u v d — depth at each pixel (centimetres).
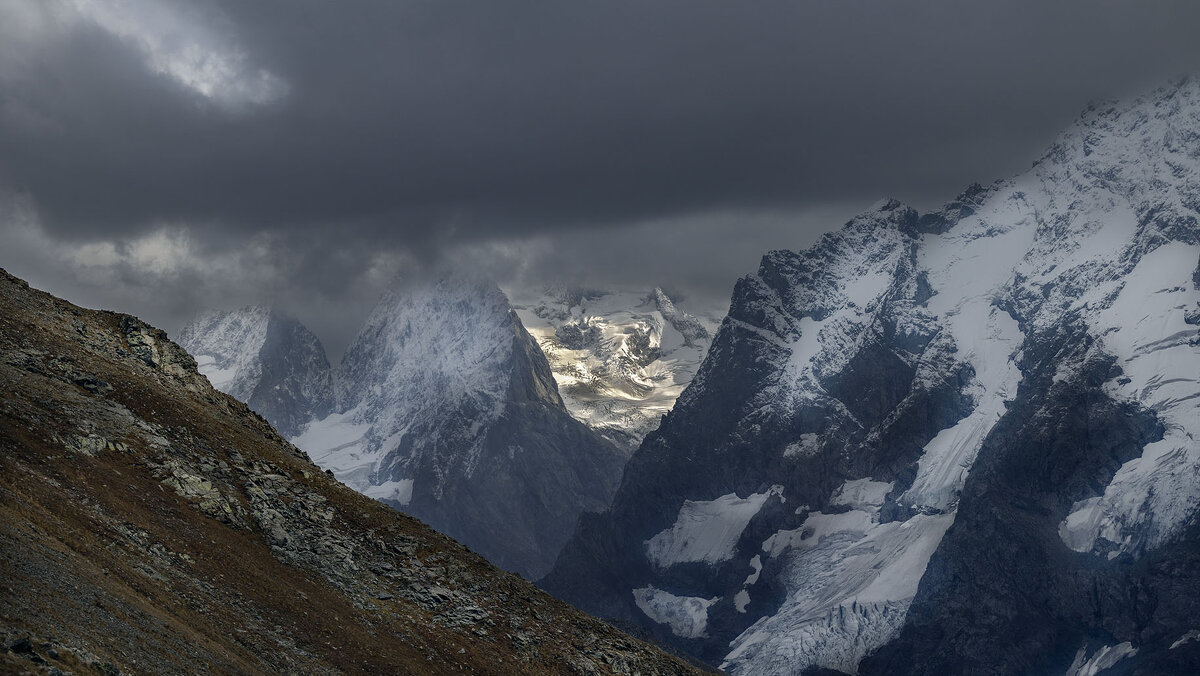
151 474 11319
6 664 6775
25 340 12331
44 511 9638
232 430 13350
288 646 10119
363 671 10475
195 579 10206
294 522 12244
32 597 7975
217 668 8638
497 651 12338
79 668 7306
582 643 13488
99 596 8588
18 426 10706
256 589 10712
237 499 11888
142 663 7950
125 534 10138
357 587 11988
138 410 12300
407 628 11781
